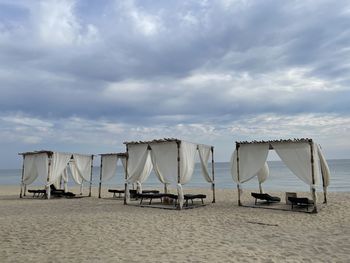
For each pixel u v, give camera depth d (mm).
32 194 17844
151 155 13109
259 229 7152
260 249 5395
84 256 5004
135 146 12148
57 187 18250
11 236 6500
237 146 11398
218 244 5766
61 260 4789
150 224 7801
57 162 15117
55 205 11875
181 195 10555
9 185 31875
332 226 7410
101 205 11805
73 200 13844
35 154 15453
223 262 4645
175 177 10844
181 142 10984
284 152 10242
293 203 10156
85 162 16250
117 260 4770
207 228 7289
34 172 15711
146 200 13477
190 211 10008
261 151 10898
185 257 4910
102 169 15562
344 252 5195
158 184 30297
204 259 4797
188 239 6188
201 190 19344
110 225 7680
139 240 6117
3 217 8938
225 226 7523
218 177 41344
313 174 9500
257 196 11320
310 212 9359
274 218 8562
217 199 13398
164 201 12211
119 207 11148
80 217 8875
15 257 4965
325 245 5656
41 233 6785
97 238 6305
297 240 6062
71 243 5895
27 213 9719
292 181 30047
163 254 5098
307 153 9758
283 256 4961
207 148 12695
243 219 8445
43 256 5020
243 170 11203
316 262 4668
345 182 27016
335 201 11938
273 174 44125
